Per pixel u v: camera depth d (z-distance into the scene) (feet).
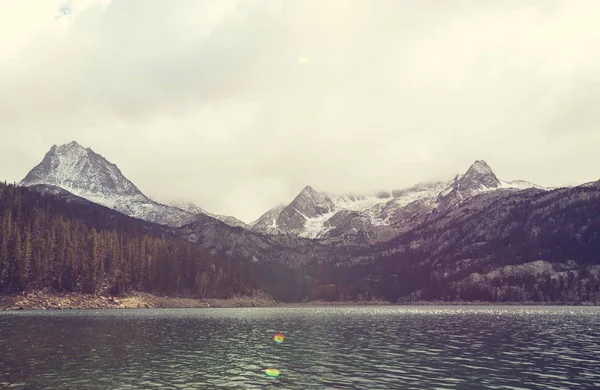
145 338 312.29
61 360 217.36
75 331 349.00
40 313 601.21
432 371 192.85
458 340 307.78
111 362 213.05
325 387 163.63
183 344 282.97
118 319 496.23
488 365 207.51
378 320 536.01
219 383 169.89
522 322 485.56
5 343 276.21
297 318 581.53
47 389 159.33
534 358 227.81
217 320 520.01
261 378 179.01
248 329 395.96
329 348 266.36
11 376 179.93
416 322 495.00
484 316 617.21
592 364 210.38
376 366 205.26
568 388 162.30
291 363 213.46
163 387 163.43
